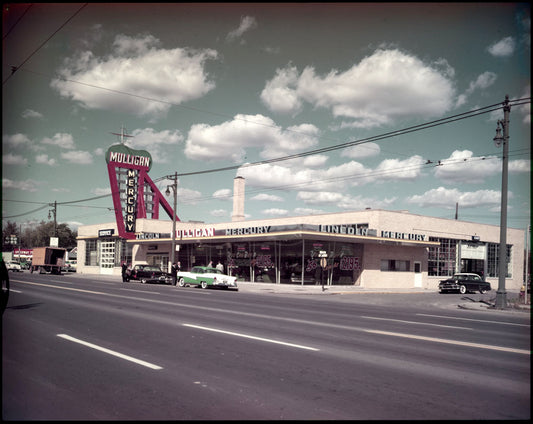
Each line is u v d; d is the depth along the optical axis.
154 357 7.75
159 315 13.33
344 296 27.50
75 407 5.22
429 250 40.00
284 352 8.29
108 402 5.41
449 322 13.95
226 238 36.81
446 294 31.80
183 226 53.84
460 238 42.62
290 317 13.89
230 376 6.59
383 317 14.84
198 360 7.56
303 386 6.14
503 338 10.62
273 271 35.09
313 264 33.28
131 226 51.66
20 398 5.51
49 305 15.34
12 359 7.50
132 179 53.22
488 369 7.26
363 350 8.62
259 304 18.50
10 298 17.78
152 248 48.12
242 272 37.47
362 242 33.91
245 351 8.33
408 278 38.12
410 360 7.82
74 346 8.57
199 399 5.55
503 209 20.56
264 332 10.59
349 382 6.36
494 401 5.60
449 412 5.19
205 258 41.19
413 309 19.08
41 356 7.73
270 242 35.50
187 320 12.39
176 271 35.47
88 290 23.09
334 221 38.59
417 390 6.03
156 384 6.16
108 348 8.43
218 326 11.39
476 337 10.68
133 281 39.41
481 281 33.06
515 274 48.53
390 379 6.55
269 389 5.98
